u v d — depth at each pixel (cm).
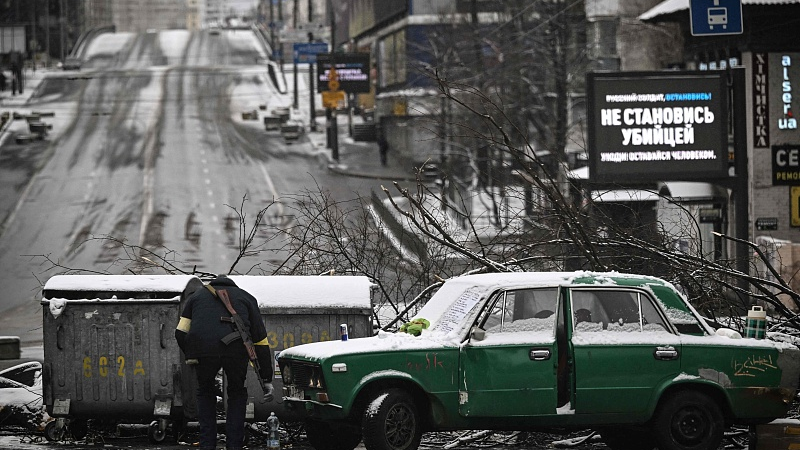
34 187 13650
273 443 2497
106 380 2781
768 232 8100
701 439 2542
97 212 11844
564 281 2555
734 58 8362
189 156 16562
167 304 2783
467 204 11700
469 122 11231
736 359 2569
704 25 6062
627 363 2509
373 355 2400
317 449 2705
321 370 2375
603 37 14038
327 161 16550
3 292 8275
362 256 3919
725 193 7819
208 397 2373
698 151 6669
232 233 10369
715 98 6688
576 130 12469
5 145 17500
